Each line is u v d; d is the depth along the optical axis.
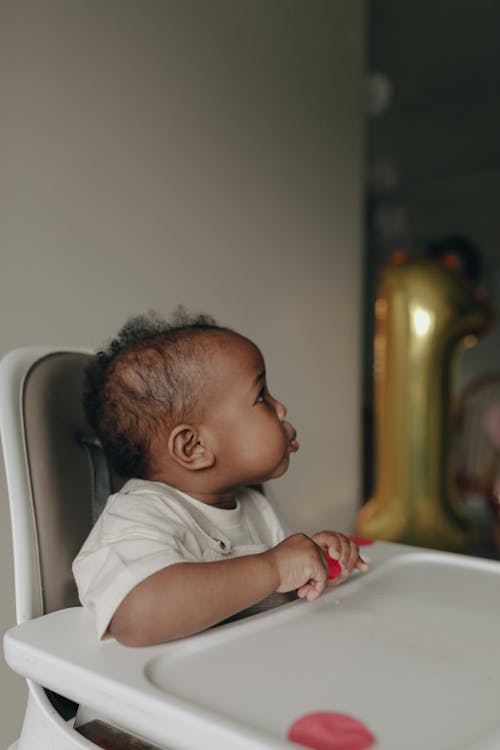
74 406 0.73
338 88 1.83
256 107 1.55
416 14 3.29
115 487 0.74
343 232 1.87
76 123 1.16
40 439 0.68
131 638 0.52
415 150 5.58
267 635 0.56
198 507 0.71
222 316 1.47
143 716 0.43
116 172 1.23
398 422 1.92
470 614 0.61
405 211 6.45
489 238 6.05
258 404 0.71
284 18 1.63
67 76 1.14
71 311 1.15
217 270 1.46
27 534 0.65
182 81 1.36
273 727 0.41
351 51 1.87
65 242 1.14
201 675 0.48
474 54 3.81
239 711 0.43
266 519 0.83
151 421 0.69
